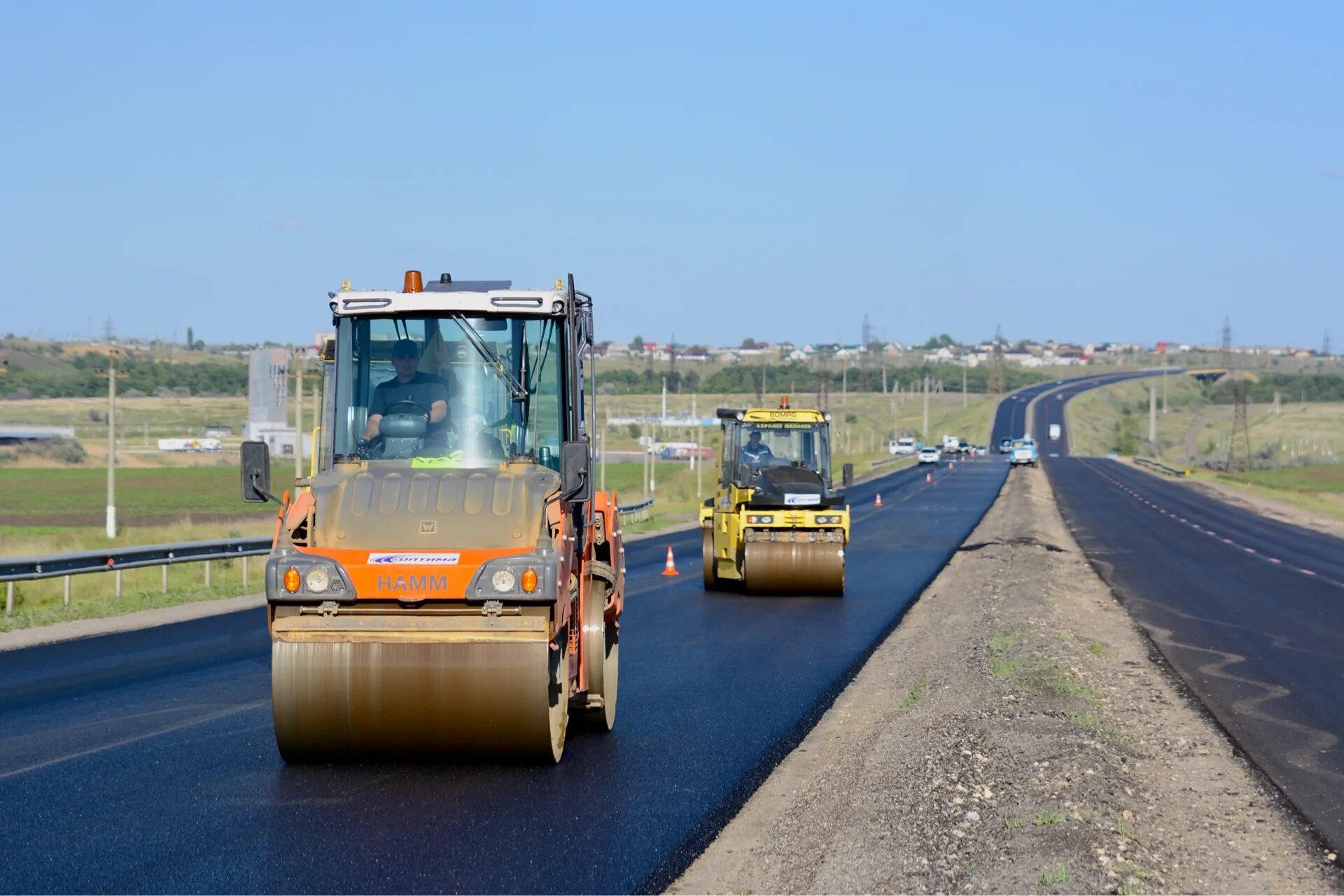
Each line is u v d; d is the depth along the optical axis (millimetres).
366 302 21844
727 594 50969
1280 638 39781
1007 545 73188
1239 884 15930
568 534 20562
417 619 19562
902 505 120750
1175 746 23859
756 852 16422
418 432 21766
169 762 21000
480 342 21969
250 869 15328
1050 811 17453
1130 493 144125
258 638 37188
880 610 45188
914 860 15445
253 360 135250
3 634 37625
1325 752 23938
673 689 28922
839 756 22141
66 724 24109
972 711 24688
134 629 39281
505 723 19656
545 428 22125
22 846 16250
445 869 15438
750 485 49594
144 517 114000
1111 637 39156
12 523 105438
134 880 14906
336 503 20250
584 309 23719
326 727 19750
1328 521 108250
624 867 15602
